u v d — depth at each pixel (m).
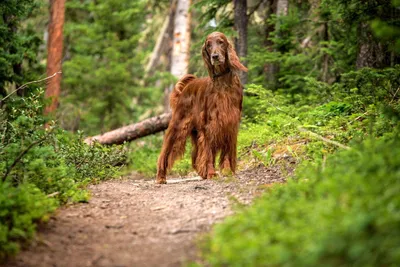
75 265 4.52
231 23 17.00
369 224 3.81
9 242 4.77
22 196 5.50
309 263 3.62
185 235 5.21
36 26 25.34
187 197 7.13
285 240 3.99
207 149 9.10
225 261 4.15
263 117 13.01
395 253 3.41
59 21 18.33
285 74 16.80
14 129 7.68
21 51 13.89
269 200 5.54
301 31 17.12
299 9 18.19
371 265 3.55
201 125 9.12
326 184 4.79
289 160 9.20
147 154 17.45
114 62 24.41
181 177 11.48
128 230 5.53
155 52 33.22
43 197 6.09
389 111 6.76
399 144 5.61
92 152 10.49
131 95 25.22
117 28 25.30
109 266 4.49
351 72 11.07
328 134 9.26
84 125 24.38
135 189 8.32
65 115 23.39
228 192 7.16
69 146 10.44
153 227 5.59
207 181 8.62
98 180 9.77
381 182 4.47
